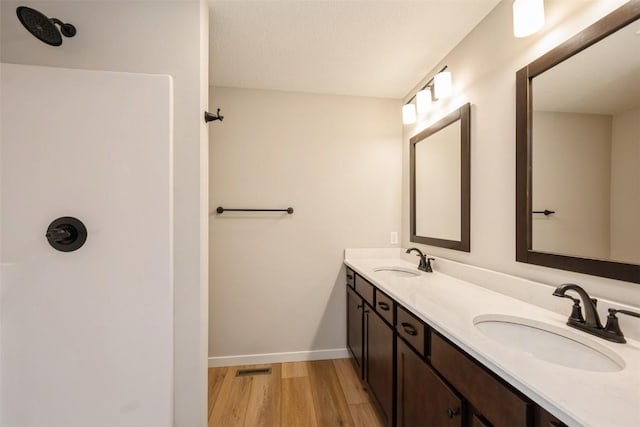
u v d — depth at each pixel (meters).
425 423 1.11
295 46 1.73
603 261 0.92
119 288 1.02
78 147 0.98
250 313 2.31
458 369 0.91
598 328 0.87
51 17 1.15
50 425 0.97
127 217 1.02
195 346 1.19
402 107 2.44
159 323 1.05
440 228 1.90
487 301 1.23
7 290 0.95
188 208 1.19
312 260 2.39
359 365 2.05
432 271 1.90
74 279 0.98
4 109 0.94
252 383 2.02
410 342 1.24
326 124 2.41
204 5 1.29
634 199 0.84
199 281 1.20
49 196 0.96
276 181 2.34
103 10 1.18
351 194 2.44
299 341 2.37
